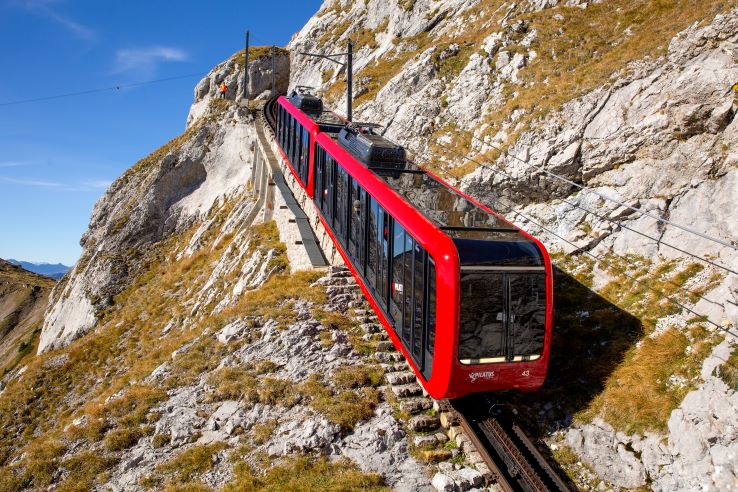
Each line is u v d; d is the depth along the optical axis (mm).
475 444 10758
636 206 15930
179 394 13883
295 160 26531
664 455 9727
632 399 10914
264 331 15961
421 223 11562
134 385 15281
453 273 9984
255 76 69125
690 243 13938
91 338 37594
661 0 23656
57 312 54688
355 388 13109
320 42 65625
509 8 32781
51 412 26406
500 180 20016
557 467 10578
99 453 11938
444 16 45406
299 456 11023
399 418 12055
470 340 10031
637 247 15148
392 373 13547
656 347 11812
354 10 65000
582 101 19094
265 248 29109
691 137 15492
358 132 18203
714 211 13914
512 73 26062
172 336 31141
